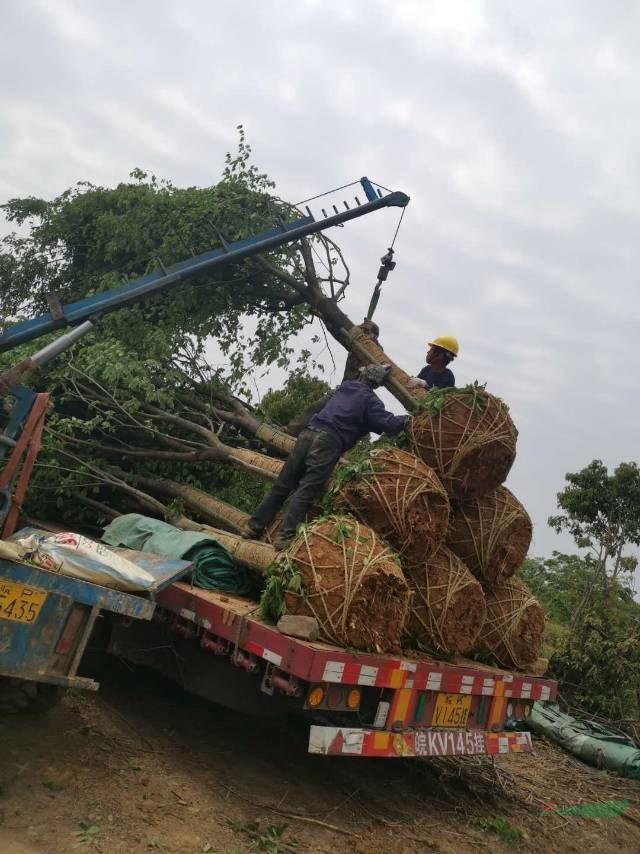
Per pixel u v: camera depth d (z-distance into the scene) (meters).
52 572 3.75
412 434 5.43
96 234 8.89
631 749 7.80
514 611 5.86
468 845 4.70
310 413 7.45
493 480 5.43
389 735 4.58
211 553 5.37
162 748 4.66
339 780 5.16
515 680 5.61
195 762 4.60
